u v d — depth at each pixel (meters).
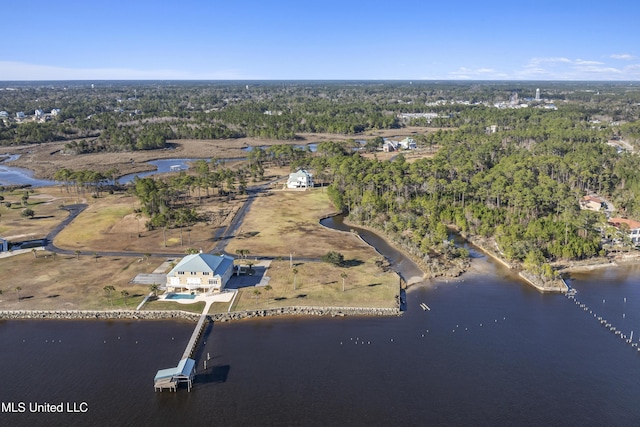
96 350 105.12
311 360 101.88
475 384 95.06
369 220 198.38
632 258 161.50
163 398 89.75
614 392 93.19
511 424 84.38
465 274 148.88
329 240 175.50
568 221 167.62
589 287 140.12
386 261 155.62
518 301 130.75
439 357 104.06
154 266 148.75
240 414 85.88
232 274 142.00
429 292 136.00
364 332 113.50
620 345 109.88
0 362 100.69
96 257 156.25
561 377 97.62
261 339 109.75
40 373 97.12
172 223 194.12
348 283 137.38
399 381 95.62
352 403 89.00
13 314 118.44
